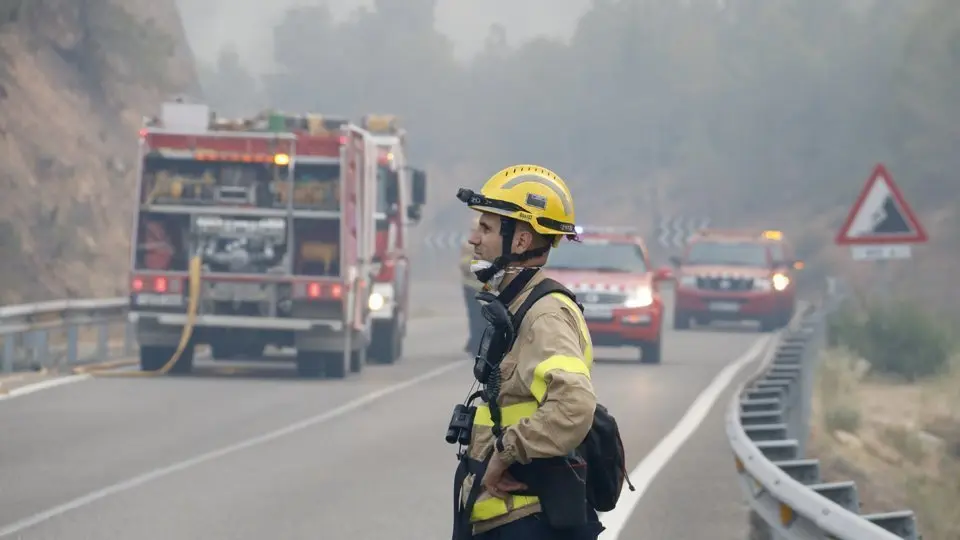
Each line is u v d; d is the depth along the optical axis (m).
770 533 18.92
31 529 21.73
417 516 23.36
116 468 27.73
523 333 10.70
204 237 45.81
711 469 29.06
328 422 35.56
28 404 37.69
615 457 10.95
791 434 26.81
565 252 56.59
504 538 10.73
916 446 40.44
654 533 22.33
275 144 45.56
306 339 45.53
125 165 83.75
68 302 46.97
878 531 12.83
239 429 33.94
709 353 60.91
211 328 45.94
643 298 53.78
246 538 21.39
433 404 39.81
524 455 10.32
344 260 45.41
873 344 58.19
